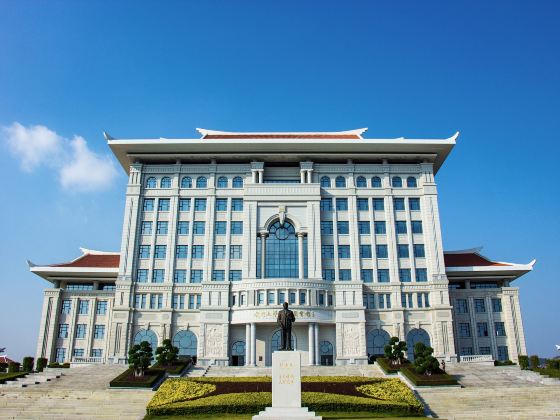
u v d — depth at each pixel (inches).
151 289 2704.2
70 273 2876.5
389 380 1606.8
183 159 2925.7
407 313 2672.2
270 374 2026.3
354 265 2746.1
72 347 2827.3
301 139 2800.2
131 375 1786.4
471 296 2891.2
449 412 1398.9
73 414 1330.0
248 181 2908.5
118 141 2780.5
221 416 1239.5
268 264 2719.0
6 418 1299.2
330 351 2524.6
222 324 2513.5
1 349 2785.4
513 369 2055.9
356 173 2928.2
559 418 1286.9
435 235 2783.0
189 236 2805.1
